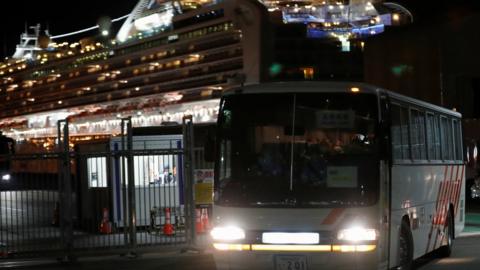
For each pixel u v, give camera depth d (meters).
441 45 43.50
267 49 82.75
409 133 11.23
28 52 114.69
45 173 13.59
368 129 9.38
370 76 46.84
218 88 83.44
